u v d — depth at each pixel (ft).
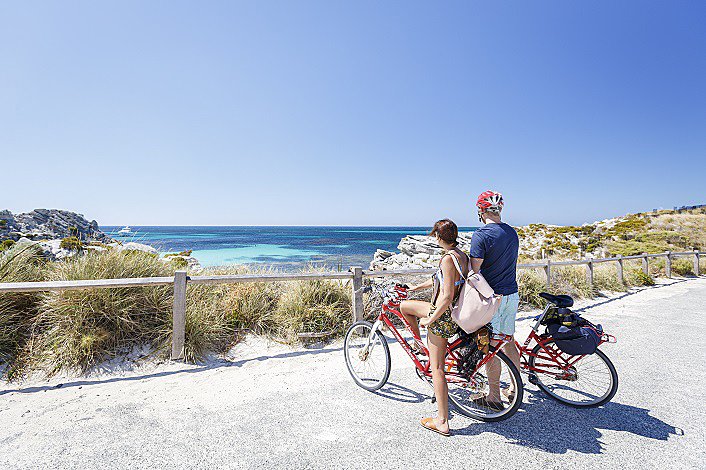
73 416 9.61
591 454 7.93
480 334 8.98
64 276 14.80
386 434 8.82
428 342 9.27
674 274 45.52
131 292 14.79
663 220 94.32
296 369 13.44
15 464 7.44
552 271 29.96
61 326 13.24
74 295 13.56
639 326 20.21
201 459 7.72
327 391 11.46
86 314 13.38
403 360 14.44
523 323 21.03
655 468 7.41
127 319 14.02
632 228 92.43
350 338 12.62
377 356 11.98
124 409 10.06
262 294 18.67
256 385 11.93
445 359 9.67
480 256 9.09
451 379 9.64
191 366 13.53
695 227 85.20
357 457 7.84
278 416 9.76
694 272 45.85
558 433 8.85
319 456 7.87
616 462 7.62
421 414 9.88
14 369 12.07
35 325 13.58
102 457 7.73
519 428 9.10
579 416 9.75
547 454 7.94
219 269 22.44
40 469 7.27
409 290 11.28
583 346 9.39
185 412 9.95
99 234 32.91
